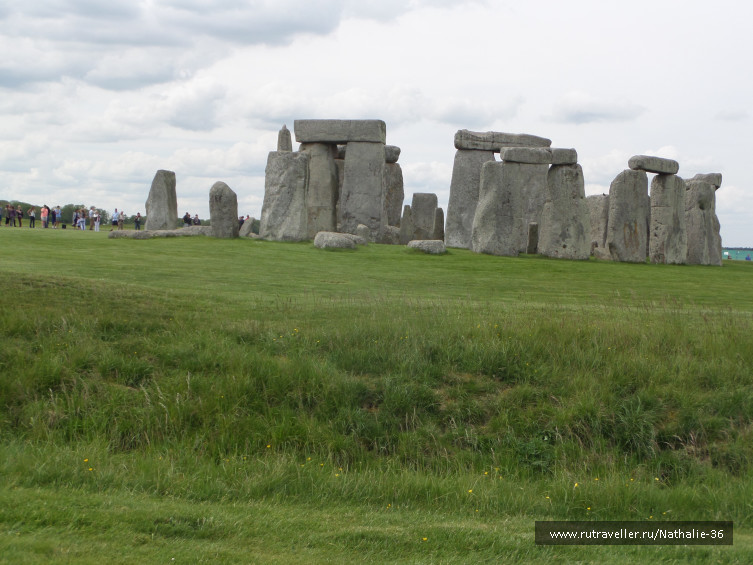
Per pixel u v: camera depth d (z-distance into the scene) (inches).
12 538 239.3
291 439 390.0
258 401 413.4
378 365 457.7
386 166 1587.1
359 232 1163.9
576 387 443.2
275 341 475.8
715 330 527.2
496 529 287.9
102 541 244.4
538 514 318.3
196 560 235.5
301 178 1133.1
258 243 1042.1
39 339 448.8
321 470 353.4
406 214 1446.9
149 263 789.9
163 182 1338.6
